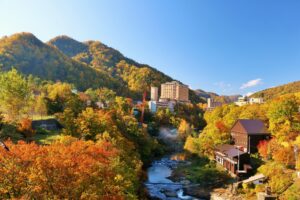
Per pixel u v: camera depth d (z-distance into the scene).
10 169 19.03
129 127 79.06
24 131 52.06
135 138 77.75
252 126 74.94
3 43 190.75
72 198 19.58
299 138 56.66
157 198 51.09
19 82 60.12
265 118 85.25
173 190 55.97
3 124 50.09
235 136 78.94
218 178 59.94
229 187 52.62
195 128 154.12
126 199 28.67
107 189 22.50
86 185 20.75
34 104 74.69
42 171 19.12
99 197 20.75
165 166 79.44
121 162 37.03
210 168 69.06
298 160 50.28
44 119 66.12
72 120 56.12
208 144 78.31
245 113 91.00
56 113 71.81
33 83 114.69
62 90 93.38
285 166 52.66
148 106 178.00
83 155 24.73
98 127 54.44
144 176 61.84
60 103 79.31
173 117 154.38
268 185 47.12
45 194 18.75
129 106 146.00
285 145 58.75
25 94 61.91
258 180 49.75
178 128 139.12
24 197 17.73
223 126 84.38
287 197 40.84
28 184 18.84
